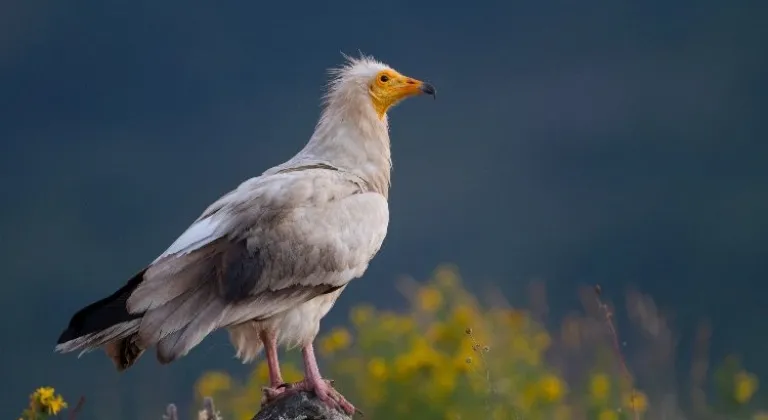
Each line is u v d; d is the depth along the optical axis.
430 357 13.08
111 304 9.54
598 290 12.11
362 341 13.75
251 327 10.25
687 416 14.10
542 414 13.20
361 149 11.00
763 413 14.20
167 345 9.47
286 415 9.80
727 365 14.27
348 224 10.30
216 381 13.68
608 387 13.31
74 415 9.80
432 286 14.61
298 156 11.09
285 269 9.96
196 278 9.72
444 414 12.78
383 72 11.34
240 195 10.21
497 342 13.57
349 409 10.02
